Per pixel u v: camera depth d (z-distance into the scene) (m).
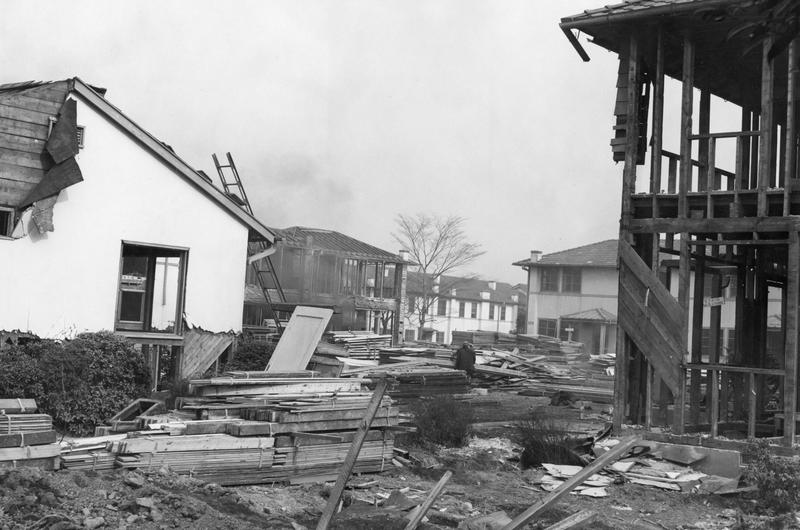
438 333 78.06
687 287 13.35
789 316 12.33
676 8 12.71
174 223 19.44
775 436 14.66
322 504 9.58
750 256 16.39
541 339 48.56
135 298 25.06
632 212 14.04
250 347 20.47
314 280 48.69
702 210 13.59
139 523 7.45
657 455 12.97
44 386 13.37
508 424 17.42
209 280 20.06
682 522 9.68
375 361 31.06
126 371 14.15
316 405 11.27
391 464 12.02
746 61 14.77
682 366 13.17
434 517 8.94
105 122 18.38
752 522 9.52
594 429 16.86
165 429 10.35
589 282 59.78
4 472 8.10
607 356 39.22
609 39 14.55
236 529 7.64
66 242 17.78
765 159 12.77
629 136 14.07
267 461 10.48
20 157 17.14
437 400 15.63
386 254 54.38
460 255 68.31
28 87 18.53
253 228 20.86
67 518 7.18
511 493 10.88
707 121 15.63
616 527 9.09
